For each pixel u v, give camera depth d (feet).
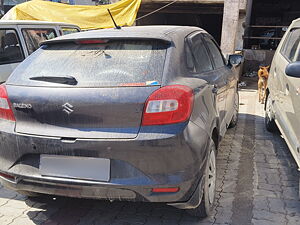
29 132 7.94
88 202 10.35
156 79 7.60
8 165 8.33
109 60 8.19
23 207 10.07
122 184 7.27
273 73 15.74
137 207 10.00
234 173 12.21
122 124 7.36
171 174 7.32
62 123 7.70
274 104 14.85
